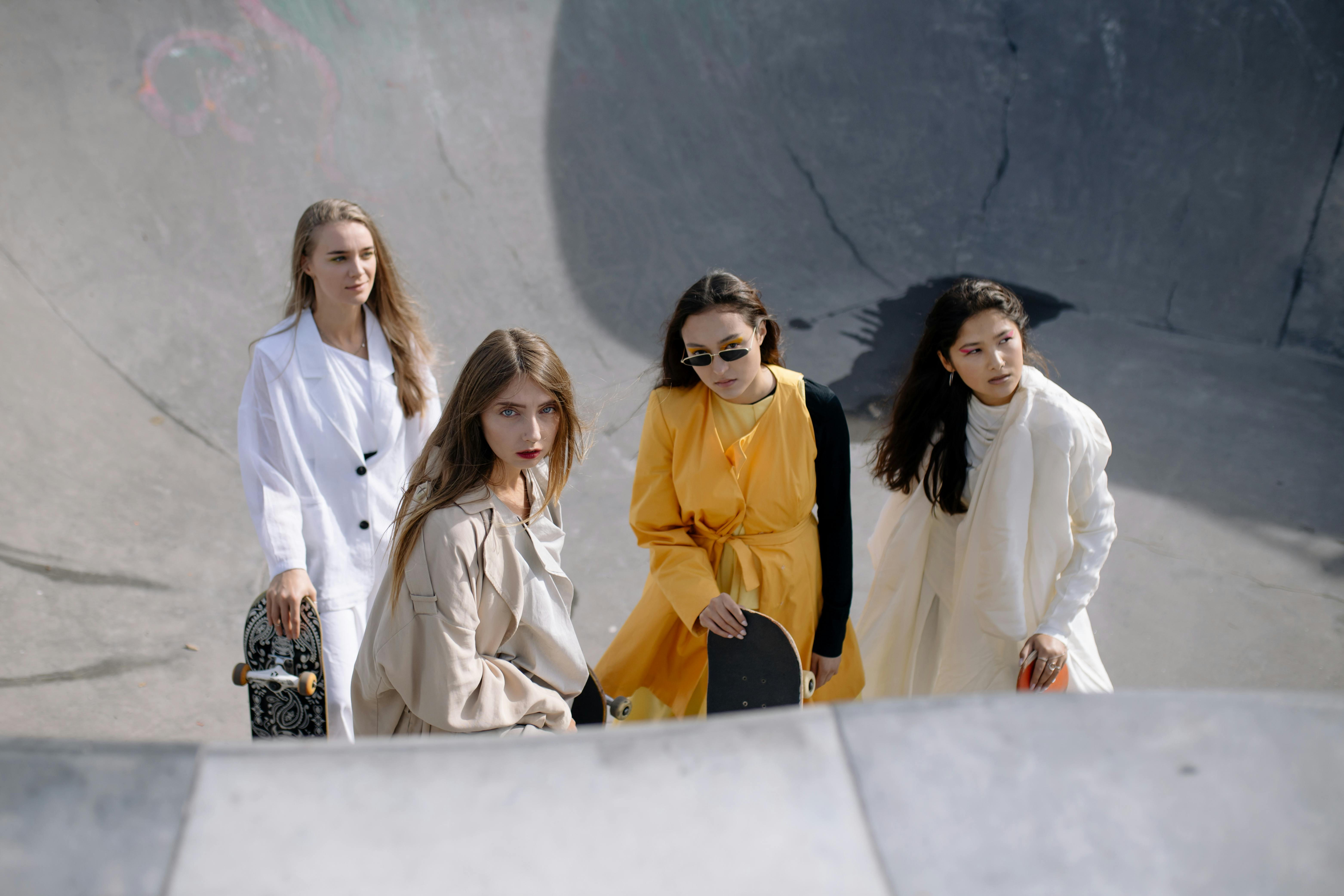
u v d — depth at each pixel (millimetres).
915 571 2598
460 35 6906
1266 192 6793
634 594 3947
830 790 797
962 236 7297
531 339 1908
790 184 7273
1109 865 733
